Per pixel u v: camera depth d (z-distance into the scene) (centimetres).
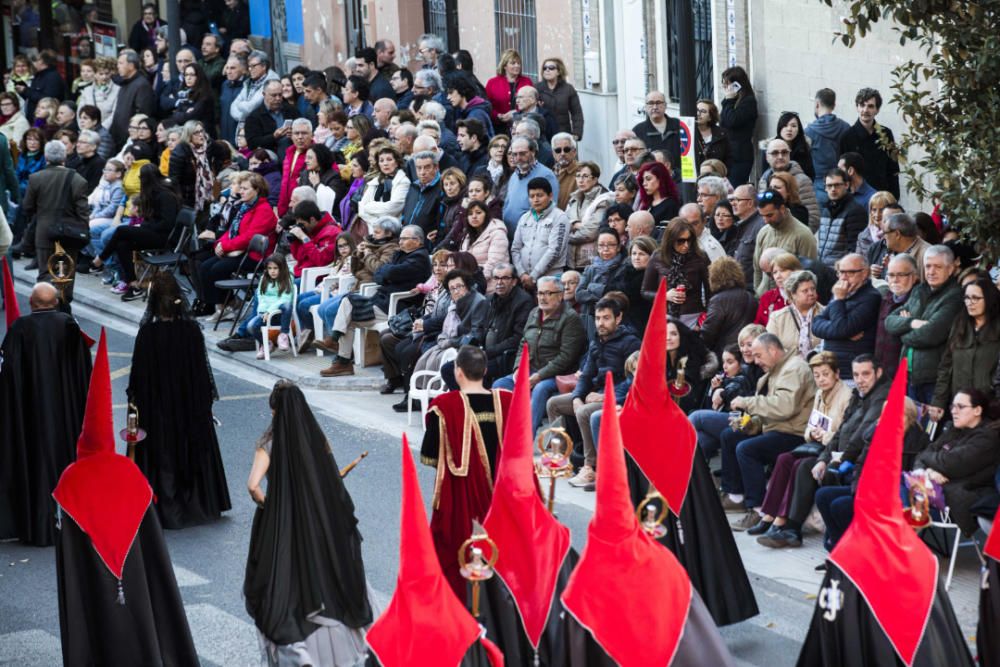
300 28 3300
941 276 1355
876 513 923
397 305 1933
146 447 1485
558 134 2034
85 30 3669
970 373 1315
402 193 2125
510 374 1689
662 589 923
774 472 1362
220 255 2220
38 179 2409
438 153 2097
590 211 1886
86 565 1126
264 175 2458
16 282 2609
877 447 921
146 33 3322
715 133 2072
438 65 2522
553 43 2631
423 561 877
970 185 1211
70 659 1127
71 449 1498
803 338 1484
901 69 1302
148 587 1143
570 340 1622
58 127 2991
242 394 1947
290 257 2208
